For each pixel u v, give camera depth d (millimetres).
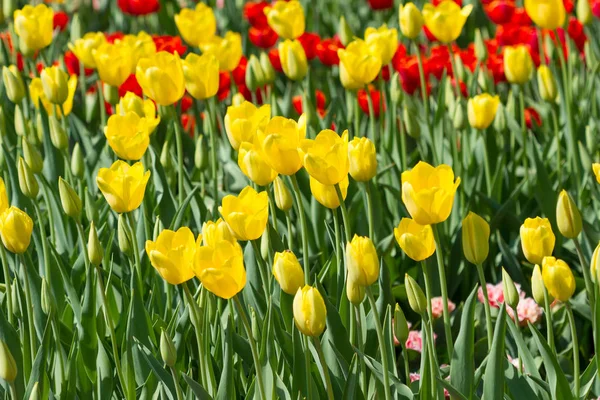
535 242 3498
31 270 4352
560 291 3355
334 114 7199
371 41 6133
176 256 3170
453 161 6297
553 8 6340
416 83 7840
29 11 6734
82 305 4211
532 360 3707
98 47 6387
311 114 6578
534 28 8977
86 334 4211
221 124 7121
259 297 4352
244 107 4254
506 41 8406
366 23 12312
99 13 13070
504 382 3566
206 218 5102
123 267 5359
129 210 3867
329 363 3840
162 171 5492
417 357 5148
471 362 3453
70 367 3846
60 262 4434
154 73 4934
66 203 4102
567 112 6398
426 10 6270
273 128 3553
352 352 3818
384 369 3203
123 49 5898
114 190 3775
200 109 8641
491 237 5910
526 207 6332
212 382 3699
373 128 5992
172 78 4984
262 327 3910
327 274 5004
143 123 4504
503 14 8953
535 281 3600
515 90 8617
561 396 3508
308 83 8078
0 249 4016
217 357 4098
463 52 8305
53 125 5465
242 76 7949
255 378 3697
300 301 3033
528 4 6449
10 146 7027
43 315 4352
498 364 3357
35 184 4355
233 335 3959
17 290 4156
